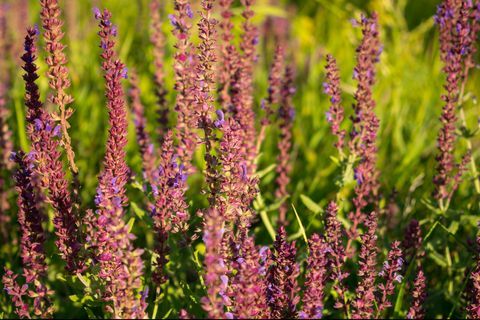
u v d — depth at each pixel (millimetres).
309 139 1751
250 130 1407
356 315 1301
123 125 1266
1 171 1515
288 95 1494
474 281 1288
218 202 1267
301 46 2055
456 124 1456
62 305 1415
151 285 1370
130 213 1448
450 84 1415
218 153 1274
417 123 1753
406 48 1909
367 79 1400
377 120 1396
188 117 1363
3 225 1470
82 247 1292
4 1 1810
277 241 1261
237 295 1219
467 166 1470
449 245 1473
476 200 1461
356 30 1937
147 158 1431
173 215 1309
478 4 1426
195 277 1431
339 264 1324
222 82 1419
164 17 1812
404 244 1369
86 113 1706
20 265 1433
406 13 2615
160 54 1557
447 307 1422
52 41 1270
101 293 1279
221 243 1256
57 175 1278
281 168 1491
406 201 1512
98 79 1788
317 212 1413
